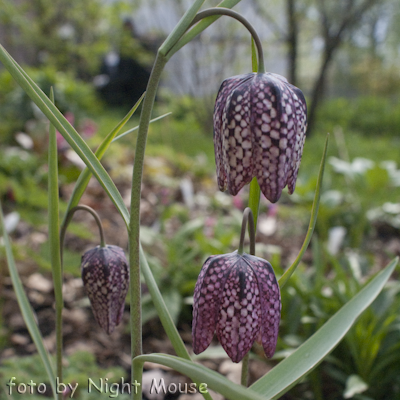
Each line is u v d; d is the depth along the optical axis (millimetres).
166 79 1773
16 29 1544
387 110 2354
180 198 781
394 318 306
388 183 610
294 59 1559
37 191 438
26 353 365
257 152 151
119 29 1539
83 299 438
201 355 318
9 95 907
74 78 1658
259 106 149
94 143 893
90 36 1535
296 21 1519
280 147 150
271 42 1643
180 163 947
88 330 399
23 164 655
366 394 323
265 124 149
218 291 157
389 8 1775
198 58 1555
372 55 2449
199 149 1287
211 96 1600
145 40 1696
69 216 196
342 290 375
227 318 156
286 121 150
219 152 160
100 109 1585
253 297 156
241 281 155
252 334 157
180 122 1750
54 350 368
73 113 987
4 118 861
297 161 157
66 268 364
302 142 158
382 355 316
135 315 170
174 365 136
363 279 435
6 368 290
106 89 1886
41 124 757
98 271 195
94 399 280
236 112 151
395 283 355
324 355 172
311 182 641
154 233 467
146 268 184
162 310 173
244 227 161
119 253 200
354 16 1501
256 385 175
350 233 671
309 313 355
